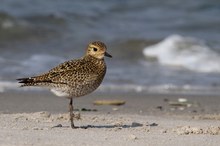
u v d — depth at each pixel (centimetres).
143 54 2289
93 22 2594
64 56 2144
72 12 2639
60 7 2684
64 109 1439
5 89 1722
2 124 1141
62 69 1108
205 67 2186
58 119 1223
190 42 2377
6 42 2295
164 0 2966
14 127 1109
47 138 1012
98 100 1598
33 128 1101
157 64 2214
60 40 2353
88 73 1117
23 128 1098
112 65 2122
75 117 1236
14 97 1597
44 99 1586
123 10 2803
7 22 2417
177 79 1984
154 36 2470
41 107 1459
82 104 1530
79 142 991
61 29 2461
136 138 1033
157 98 1683
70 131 1088
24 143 970
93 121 1225
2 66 1962
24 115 1252
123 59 2223
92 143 988
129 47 2334
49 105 1495
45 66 1995
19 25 2422
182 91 1819
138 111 1452
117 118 1284
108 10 2773
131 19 2705
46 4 2686
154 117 1339
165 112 1454
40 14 2555
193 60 2234
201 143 1013
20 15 2512
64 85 1101
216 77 2052
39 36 2378
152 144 995
